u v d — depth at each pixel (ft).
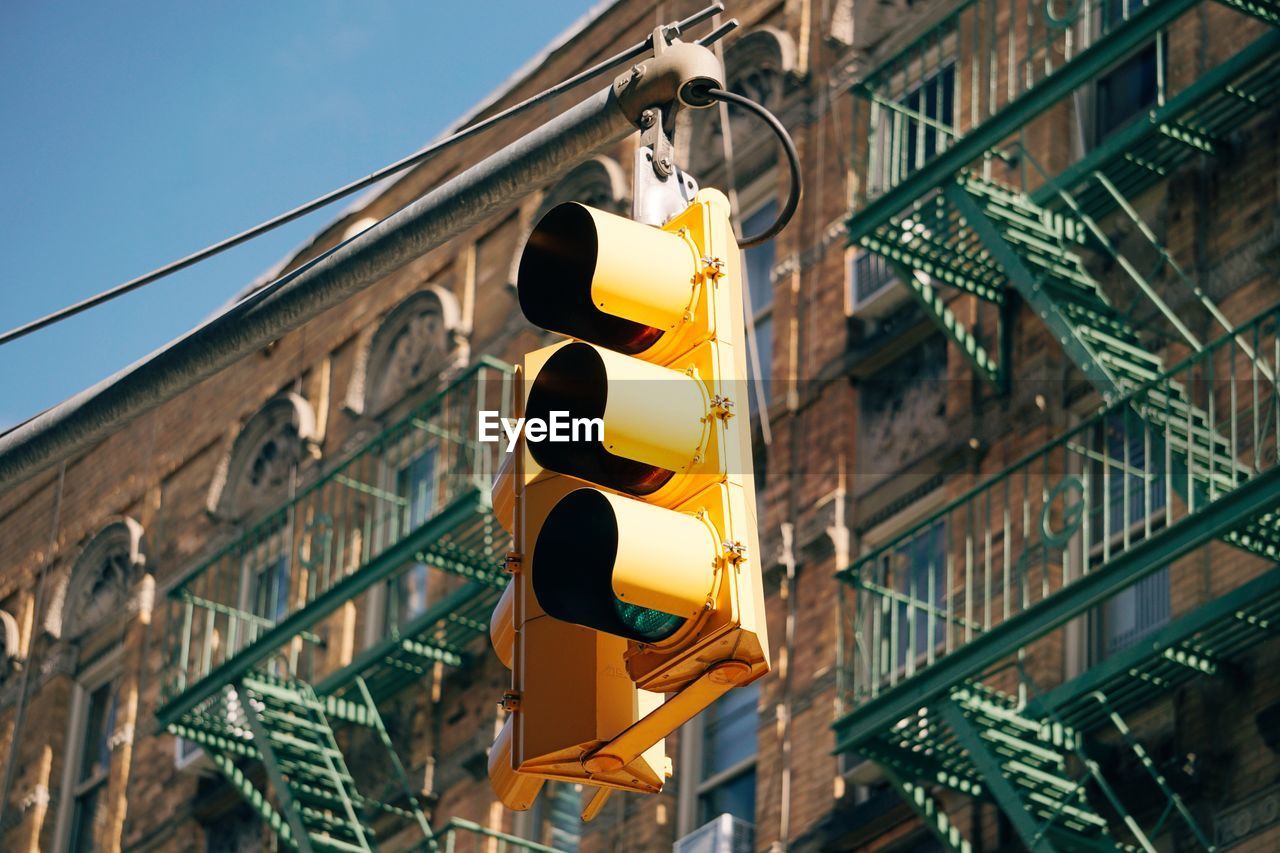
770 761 68.74
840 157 77.36
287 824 83.51
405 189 101.91
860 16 79.56
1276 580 53.01
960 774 60.29
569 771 20.79
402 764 83.10
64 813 103.19
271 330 27.55
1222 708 55.88
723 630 19.65
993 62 66.03
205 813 93.09
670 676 20.08
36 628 109.70
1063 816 56.39
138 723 100.58
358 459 90.48
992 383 66.85
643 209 24.49
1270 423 57.93
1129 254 64.34
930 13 77.00
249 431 101.60
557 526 20.31
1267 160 61.77
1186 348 61.46
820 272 75.77
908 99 76.38
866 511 70.33
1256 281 60.54
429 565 81.46
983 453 66.90
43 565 111.55
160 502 106.63
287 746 82.99
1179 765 56.13
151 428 109.40
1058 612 54.49
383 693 84.84
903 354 71.41
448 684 83.35
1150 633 59.16
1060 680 60.75
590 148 25.59
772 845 67.10
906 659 65.57
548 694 20.89
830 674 68.08
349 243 26.99
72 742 104.99
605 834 73.67
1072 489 62.95
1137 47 61.93
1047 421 65.05
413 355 94.22
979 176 66.03
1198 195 63.10
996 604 63.67
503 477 22.22
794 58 80.84
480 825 77.20
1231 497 51.34
